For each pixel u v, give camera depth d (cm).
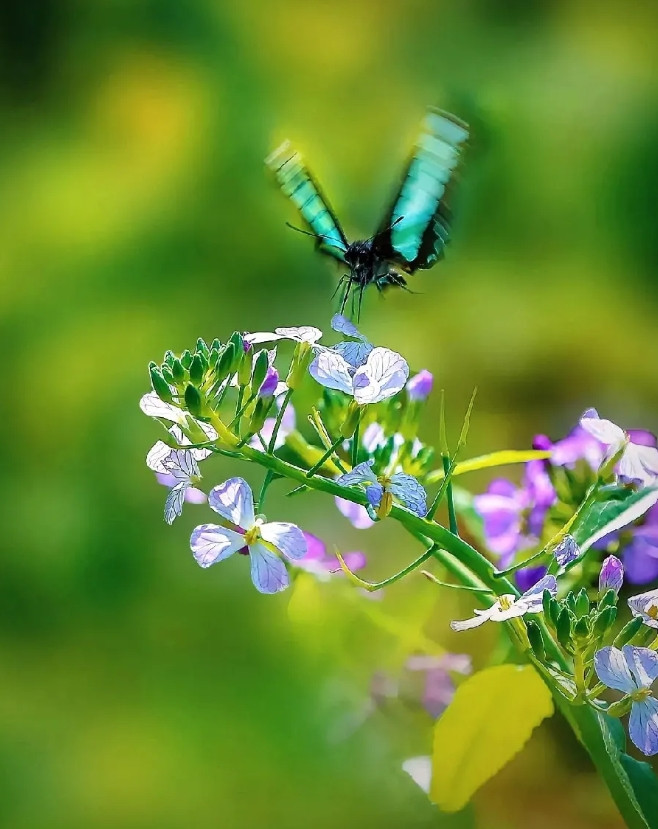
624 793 84
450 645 96
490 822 106
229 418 88
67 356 169
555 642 85
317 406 89
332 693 101
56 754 133
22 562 146
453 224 95
